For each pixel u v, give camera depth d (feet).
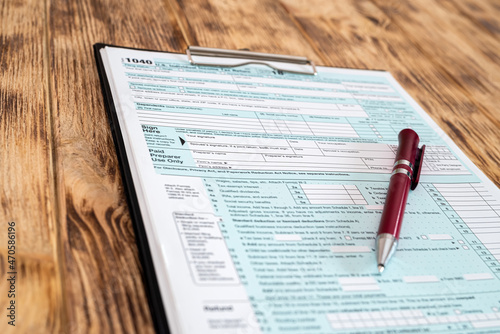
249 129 2.04
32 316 1.34
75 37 2.45
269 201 1.72
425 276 1.60
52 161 1.79
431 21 3.46
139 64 2.22
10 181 1.68
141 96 2.04
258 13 3.08
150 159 1.75
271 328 1.32
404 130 2.13
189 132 1.92
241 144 1.94
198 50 2.38
